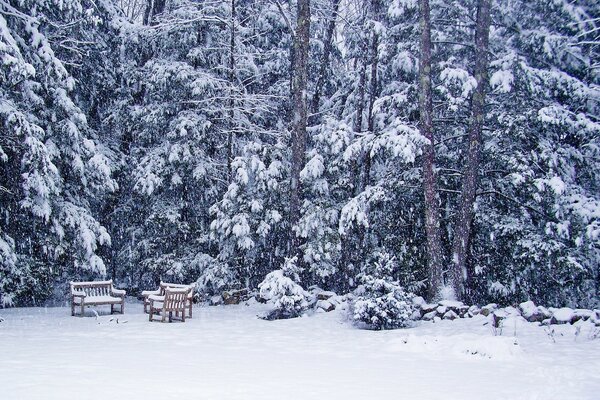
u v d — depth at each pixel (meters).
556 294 15.74
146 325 12.31
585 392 6.28
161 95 19.58
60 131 15.62
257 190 18.05
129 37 19.16
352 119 19.39
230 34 20.12
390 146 14.17
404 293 12.75
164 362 7.71
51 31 16.95
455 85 14.75
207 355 8.50
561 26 16.00
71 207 16.11
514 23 16.19
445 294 14.30
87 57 18.28
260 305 16.77
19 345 8.87
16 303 16.64
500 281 15.80
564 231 14.08
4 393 5.59
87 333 10.72
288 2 20.84
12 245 14.30
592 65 15.73
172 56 20.08
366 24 17.25
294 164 16.67
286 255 18.94
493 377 7.09
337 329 12.20
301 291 14.36
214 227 17.80
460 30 16.52
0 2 13.77
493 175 16.09
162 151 19.03
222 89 19.33
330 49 21.20
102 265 16.09
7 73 13.12
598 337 10.18
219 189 19.86
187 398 5.66
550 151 14.47
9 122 13.06
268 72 21.30
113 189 16.70
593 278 15.30
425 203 14.90
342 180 17.52
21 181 14.47
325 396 5.94
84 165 16.59
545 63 15.84
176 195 19.80
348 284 17.64
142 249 19.47
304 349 9.41
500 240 15.49
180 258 18.91
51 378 6.37
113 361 7.64
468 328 11.75
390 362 8.17
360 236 17.64
